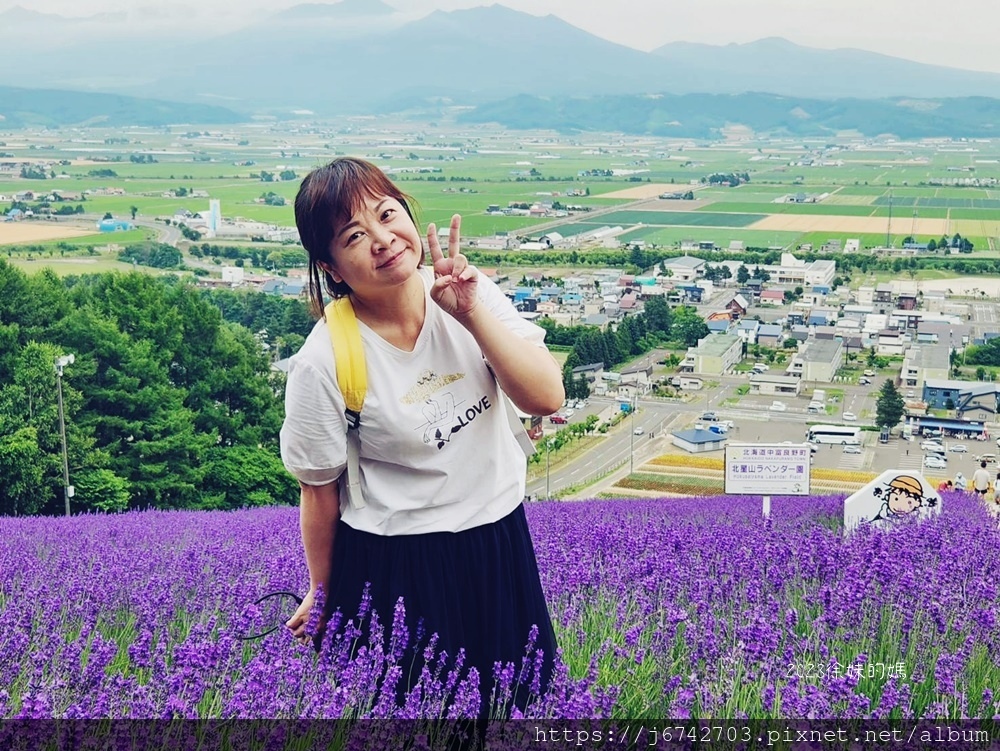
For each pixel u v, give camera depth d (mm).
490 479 2393
